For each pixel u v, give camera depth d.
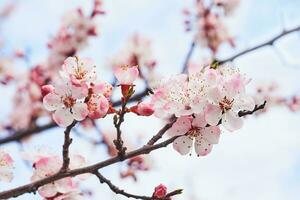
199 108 0.73
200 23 1.56
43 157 0.76
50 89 0.72
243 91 0.73
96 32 1.52
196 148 0.74
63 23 1.51
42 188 0.75
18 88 1.58
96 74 0.73
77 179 0.76
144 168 1.23
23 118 1.57
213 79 0.73
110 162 0.73
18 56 1.54
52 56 1.51
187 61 1.19
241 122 0.73
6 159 0.76
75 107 0.72
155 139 0.74
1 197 0.72
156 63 1.49
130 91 0.72
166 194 0.73
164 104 0.73
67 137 0.72
